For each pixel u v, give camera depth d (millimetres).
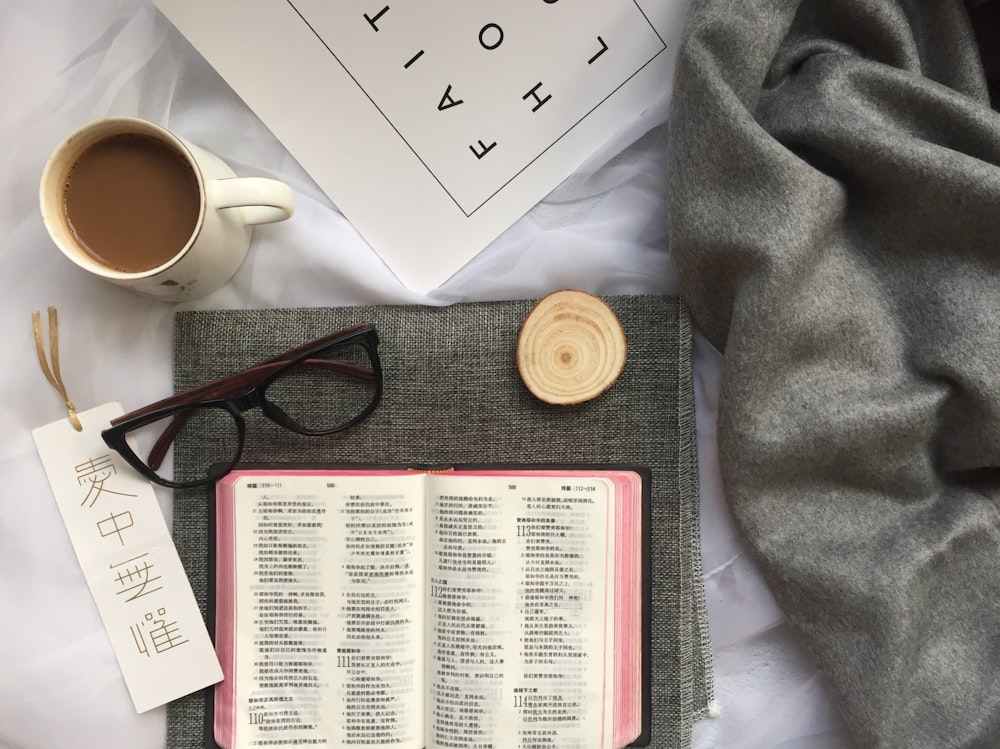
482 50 450
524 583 469
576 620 468
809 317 426
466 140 461
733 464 444
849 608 438
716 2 408
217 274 453
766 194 410
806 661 476
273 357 476
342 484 473
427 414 479
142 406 482
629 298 474
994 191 399
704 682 475
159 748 481
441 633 469
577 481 468
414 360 479
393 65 450
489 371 477
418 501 474
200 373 482
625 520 469
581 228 475
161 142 416
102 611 472
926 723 445
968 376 422
